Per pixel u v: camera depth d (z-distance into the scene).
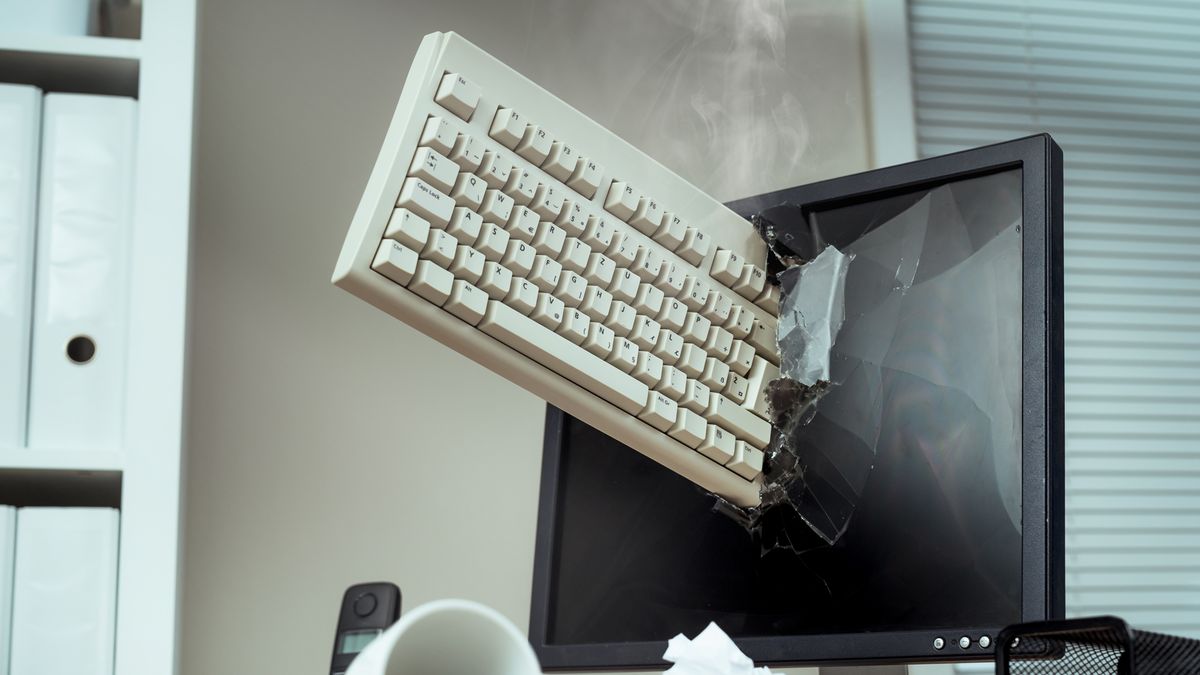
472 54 0.86
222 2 1.36
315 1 1.39
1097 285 1.76
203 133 1.33
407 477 1.32
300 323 1.32
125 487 0.95
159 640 0.94
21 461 0.94
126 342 0.99
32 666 0.91
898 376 0.90
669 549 0.97
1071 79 1.76
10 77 1.08
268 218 1.33
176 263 1.00
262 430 1.29
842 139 1.56
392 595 0.89
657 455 0.89
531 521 1.35
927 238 0.92
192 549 1.24
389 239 0.80
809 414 0.94
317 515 1.29
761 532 0.93
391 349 1.35
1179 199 1.79
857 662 0.86
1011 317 0.86
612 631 0.97
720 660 0.66
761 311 0.96
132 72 1.07
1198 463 1.74
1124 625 0.56
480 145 0.84
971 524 0.84
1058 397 0.83
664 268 0.91
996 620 0.81
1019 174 0.89
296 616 1.26
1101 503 1.70
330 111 1.37
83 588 0.93
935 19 1.72
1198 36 1.82
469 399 1.36
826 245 0.97
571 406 0.87
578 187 0.88
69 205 0.99
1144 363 1.75
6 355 0.95
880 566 0.87
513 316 0.83
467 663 0.46
